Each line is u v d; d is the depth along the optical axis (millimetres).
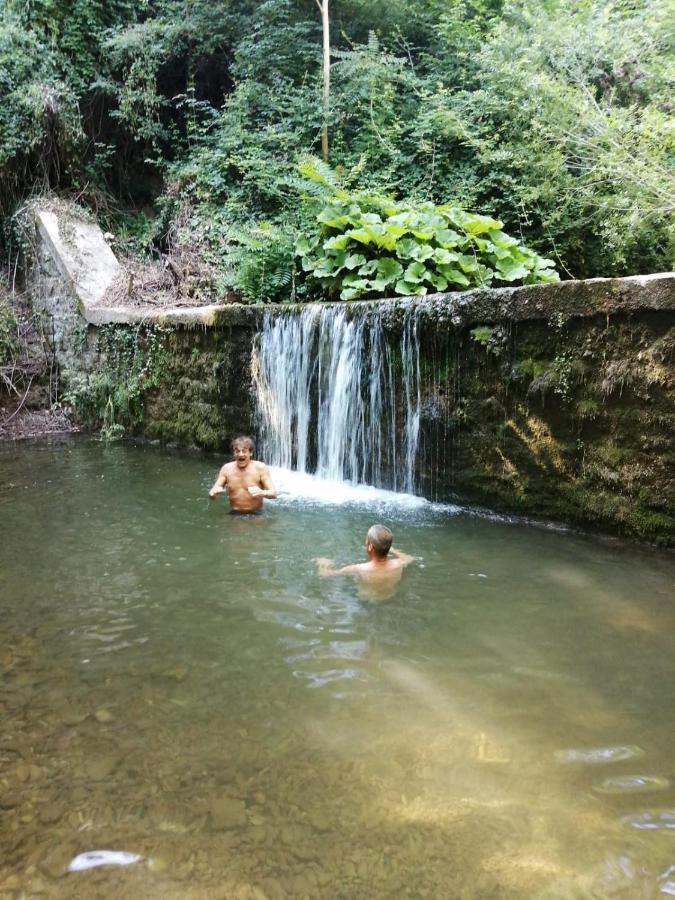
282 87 10898
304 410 6543
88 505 5359
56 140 11211
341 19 11617
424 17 11094
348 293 6809
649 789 2004
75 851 1785
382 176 9055
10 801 1979
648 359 4102
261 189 9805
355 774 2076
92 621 3225
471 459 5203
